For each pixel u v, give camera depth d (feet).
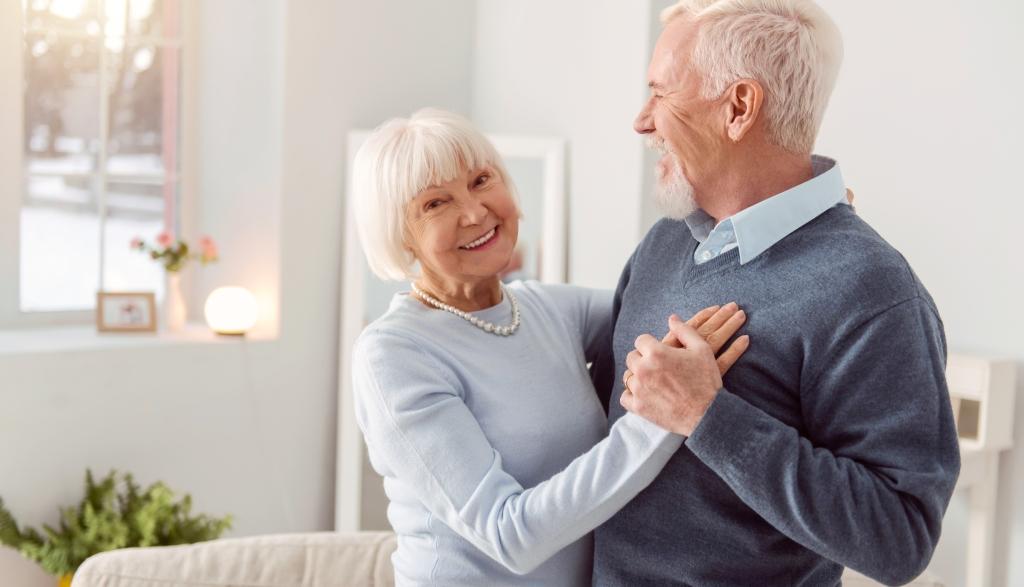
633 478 5.00
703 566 5.25
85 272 12.89
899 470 4.72
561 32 12.89
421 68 13.80
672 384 4.90
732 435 4.78
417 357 5.49
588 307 6.50
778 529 4.90
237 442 12.77
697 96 5.34
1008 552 10.04
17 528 11.10
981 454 9.76
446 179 5.56
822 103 5.34
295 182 12.91
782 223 5.24
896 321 4.84
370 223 5.73
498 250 5.67
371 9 13.28
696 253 5.56
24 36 12.19
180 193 13.42
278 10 12.75
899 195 10.55
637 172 11.91
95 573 7.30
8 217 12.27
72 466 11.64
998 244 9.88
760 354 5.11
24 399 11.29
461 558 5.57
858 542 4.65
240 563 7.37
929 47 10.24
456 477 5.21
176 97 13.28
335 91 13.12
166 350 12.15
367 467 13.28
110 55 12.75
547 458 5.63
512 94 13.66
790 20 5.23
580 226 12.76
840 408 4.91
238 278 13.29
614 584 5.49
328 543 7.53
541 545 5.08
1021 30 9.63
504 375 5.67
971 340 10.15
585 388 5.95
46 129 12.45
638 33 11.80
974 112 9.96
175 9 13.14
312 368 13.28
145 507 11.16
